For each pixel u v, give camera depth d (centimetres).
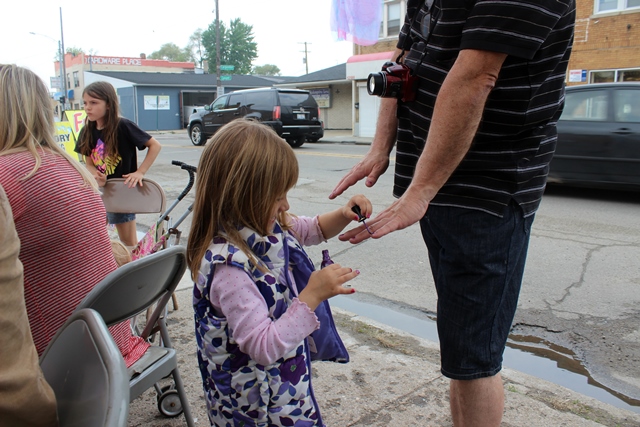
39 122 179
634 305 380
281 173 147
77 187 177
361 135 2075
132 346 204
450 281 167
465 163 161
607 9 1388
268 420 150
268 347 138
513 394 254
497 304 164
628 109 675
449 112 143
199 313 151
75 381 121
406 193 151
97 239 181
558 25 147
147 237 296
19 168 167
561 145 715
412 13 180
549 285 419
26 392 105
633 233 554
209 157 149
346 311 364
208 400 157
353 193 804
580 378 295
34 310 171
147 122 3572
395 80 170
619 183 685
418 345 310
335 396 253
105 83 386
